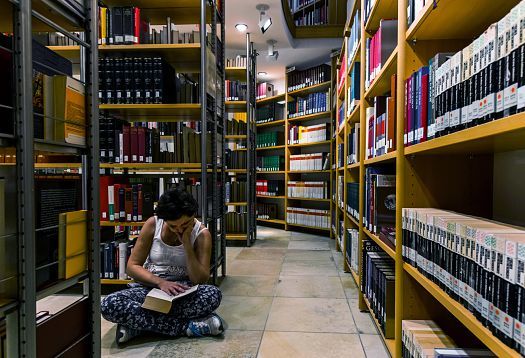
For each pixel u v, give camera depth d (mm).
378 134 1781
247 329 1884
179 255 1909
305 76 5180
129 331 1719
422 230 1125
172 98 2617
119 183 2568
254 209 4559
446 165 1294
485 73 747
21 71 865
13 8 863
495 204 1256
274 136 5688
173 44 2389
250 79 4395
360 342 1727
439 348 1041
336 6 4898
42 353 940
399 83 1306
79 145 1145
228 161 4328
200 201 2588
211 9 2652
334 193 4645
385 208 1772
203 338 1773
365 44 2186
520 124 581
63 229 1062
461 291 858
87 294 1181
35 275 900
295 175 5527
